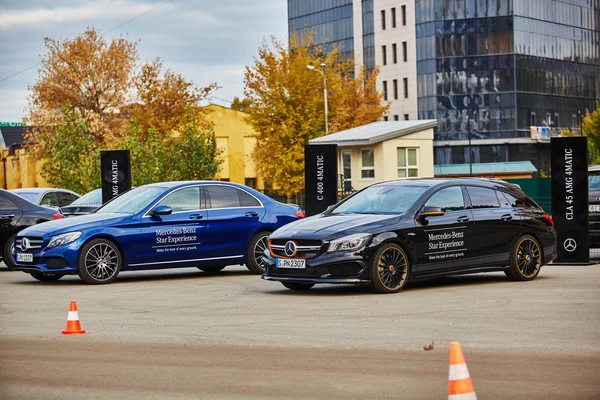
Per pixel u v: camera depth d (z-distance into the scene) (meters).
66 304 13.04
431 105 102.00
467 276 16.81
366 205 14.96
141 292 14.65
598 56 110.50
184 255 17.06
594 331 9.88
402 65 105.50
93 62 65.44
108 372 7.88
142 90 65.94
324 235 13.75
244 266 20.45
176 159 38.84
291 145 63.84
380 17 108.81
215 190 17.69
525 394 6.89
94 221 16.44
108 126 65.69
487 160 99.94
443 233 14.55
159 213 16.80
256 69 64.81
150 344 9.30
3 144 108.44
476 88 100.19
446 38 101.00
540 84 102.19
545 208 29.28
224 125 71.56
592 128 83.12
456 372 5.20
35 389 7.25
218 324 10.73
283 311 11.92
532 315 11.16
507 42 99.25
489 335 9.63
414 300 12.89
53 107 65.69
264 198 18.20
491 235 15.18
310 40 71.88
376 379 7.46
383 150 51.00
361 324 10.57
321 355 8.57
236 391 7.07
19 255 16.42
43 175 36.47
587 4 109.00
